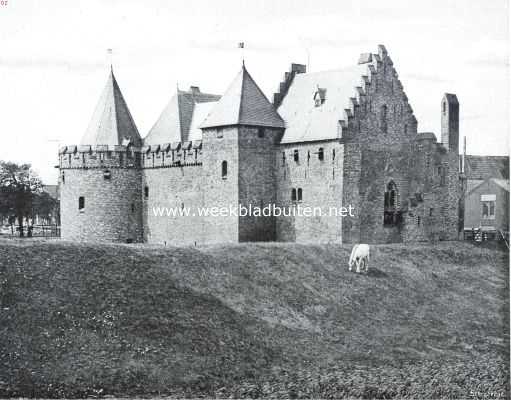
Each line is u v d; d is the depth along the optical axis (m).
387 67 62.50
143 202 72.00
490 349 44.06
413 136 64.62
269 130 63.44
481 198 70.69
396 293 51.78
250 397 35.25
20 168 75.38
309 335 43.31
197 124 71.19
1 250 42.03
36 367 34.53
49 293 39.56
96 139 73.31
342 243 58.44
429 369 40.25
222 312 42.97
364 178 60.25
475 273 58.41
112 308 39.81
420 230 64.62
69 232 71.50
